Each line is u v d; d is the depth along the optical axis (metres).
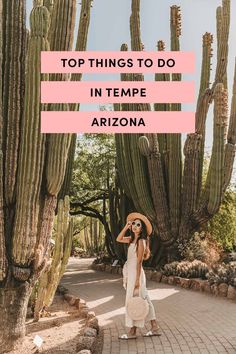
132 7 14.46
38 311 6.94
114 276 14.41
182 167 15.70
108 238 17.81
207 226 16.73
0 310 5.28
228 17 13.73
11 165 5.34
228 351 5.09
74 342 5.55
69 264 21.34
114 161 18.27
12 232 5.36
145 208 14.31
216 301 8.50
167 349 5.17
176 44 14.59
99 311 7.94
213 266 11.40
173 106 14.33
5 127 5.41
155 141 14.20
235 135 13.91
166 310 7.68
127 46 15.07
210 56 14.36
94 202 20.89
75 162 18.09
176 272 11.73
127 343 5.44
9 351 5.26
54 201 5.70
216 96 12.97
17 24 5.63
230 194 17.14
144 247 5.66
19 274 5.31
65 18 5.91
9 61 5.54
